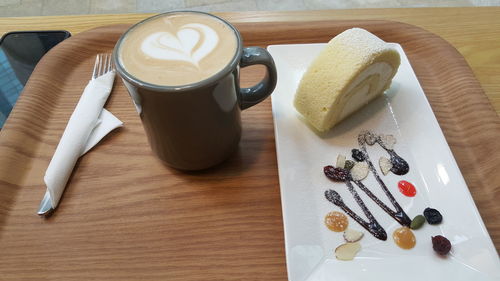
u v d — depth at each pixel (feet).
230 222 1.60
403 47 2.39
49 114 2.01
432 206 1.61
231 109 1.57
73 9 4.66
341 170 1.75
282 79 2.11
